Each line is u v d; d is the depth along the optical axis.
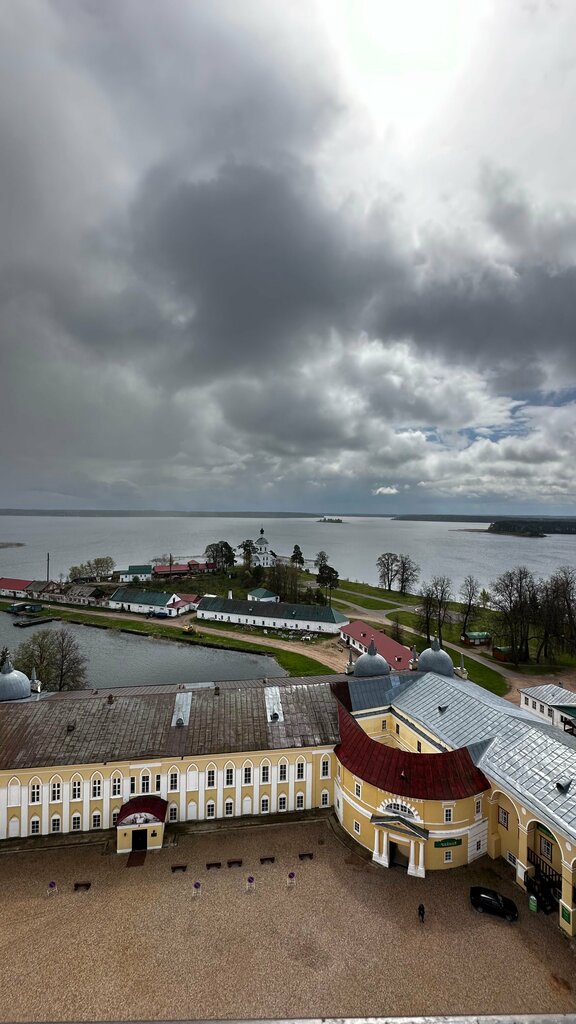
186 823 62.53
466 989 41.09
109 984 41.56
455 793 54.38
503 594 143.38
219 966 43.22
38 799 59.75
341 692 74.06
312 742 64.94
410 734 69.75
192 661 137.50
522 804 50.16
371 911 48.97
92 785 60.69
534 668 125.81
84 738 62.72
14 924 47.38
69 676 104.88
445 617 165.62
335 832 61.09
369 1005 39.88
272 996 40.62
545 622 132.25
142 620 182.00
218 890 51.75
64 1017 39.00
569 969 42.78
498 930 46.62
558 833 45.78
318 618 163.25
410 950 44.59
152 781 61.88
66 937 46.00
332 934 46.34
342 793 62.03
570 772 50.97
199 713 67.19
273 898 50.69
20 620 182.75
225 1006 39.88
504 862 55.72
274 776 64.38
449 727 64.19
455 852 54.97
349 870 54.69
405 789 54.84
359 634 145.00
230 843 59.03
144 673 128.25
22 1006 39.75
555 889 50.09
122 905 49.75
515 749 56.47
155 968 42.97
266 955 44.25
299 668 129.38
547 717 85.44
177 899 50.56
